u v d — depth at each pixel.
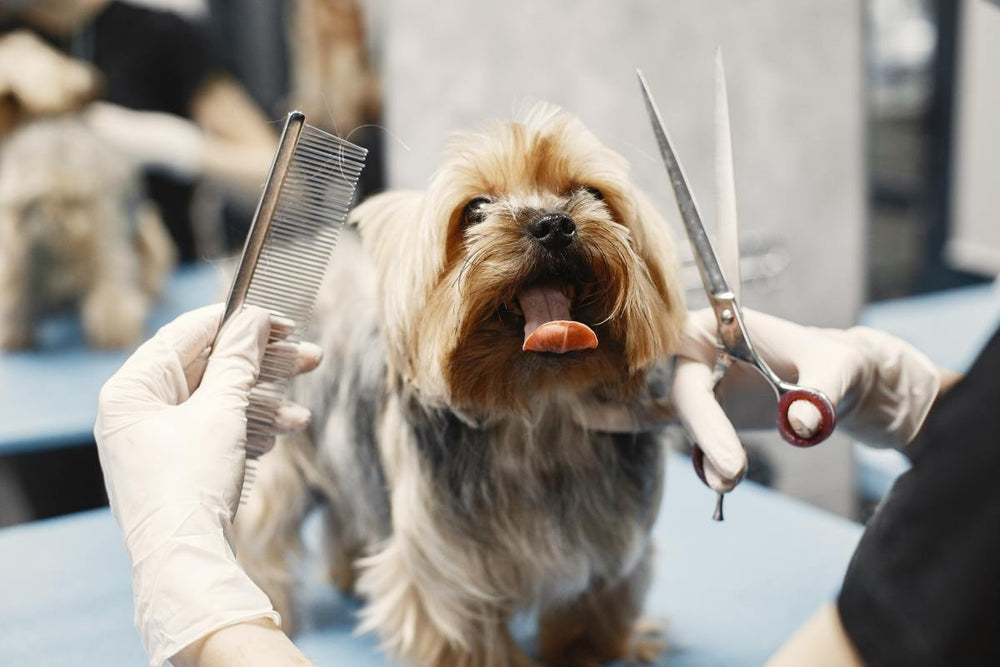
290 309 1.20
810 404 1.06
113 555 1.78
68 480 2.20
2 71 2.83
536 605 1.40
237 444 1.10
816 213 2.62
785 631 1.47
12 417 2.25
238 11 3.27
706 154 2.44
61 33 3.13
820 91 2.57
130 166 2.91
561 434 1.32
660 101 2.37
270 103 3.30
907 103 4.54
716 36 2.40
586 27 2.26
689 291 1.87
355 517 1.60
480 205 1.22
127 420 1.09
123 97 3.19
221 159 3.09
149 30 3.18
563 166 1.23
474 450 1.32
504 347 1.21
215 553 1.02
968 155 4.20
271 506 1.62
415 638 1.35
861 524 1.81
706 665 1.40
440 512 1.31
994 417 0.75
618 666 1.46
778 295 2.58
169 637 0.97
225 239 3.38
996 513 0.71
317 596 1.72
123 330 2.81
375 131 2.38
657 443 1.41
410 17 2.13
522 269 1.15
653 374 1.29
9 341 2.81
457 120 2.19
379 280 1.33
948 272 4.39
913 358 1.29
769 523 1.81
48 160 2.75
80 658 1.44
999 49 3.97
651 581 1.46
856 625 0.74
